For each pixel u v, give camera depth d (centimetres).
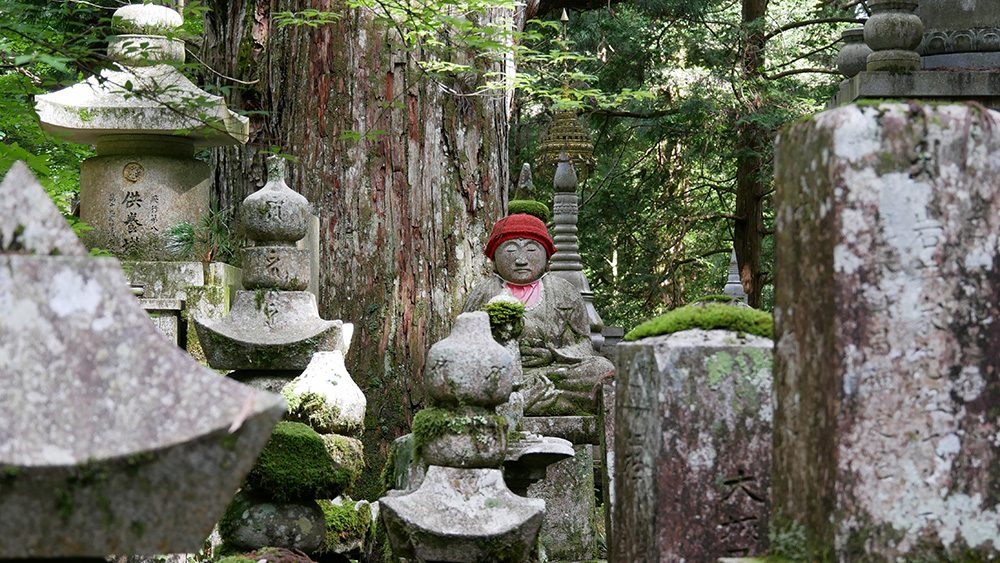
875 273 360
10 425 298
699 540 464
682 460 467
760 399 470
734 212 2595
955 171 362
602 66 2261
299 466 697
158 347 310
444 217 1096
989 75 891
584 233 2456
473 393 636
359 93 1085
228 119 984
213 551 729
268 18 1121
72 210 1176
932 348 359
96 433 301
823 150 370
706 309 487
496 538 615
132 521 304
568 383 991
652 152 2484
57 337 306
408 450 743
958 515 357
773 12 2462
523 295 1042
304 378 739
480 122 1122
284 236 830
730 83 2230
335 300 1072
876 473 356
